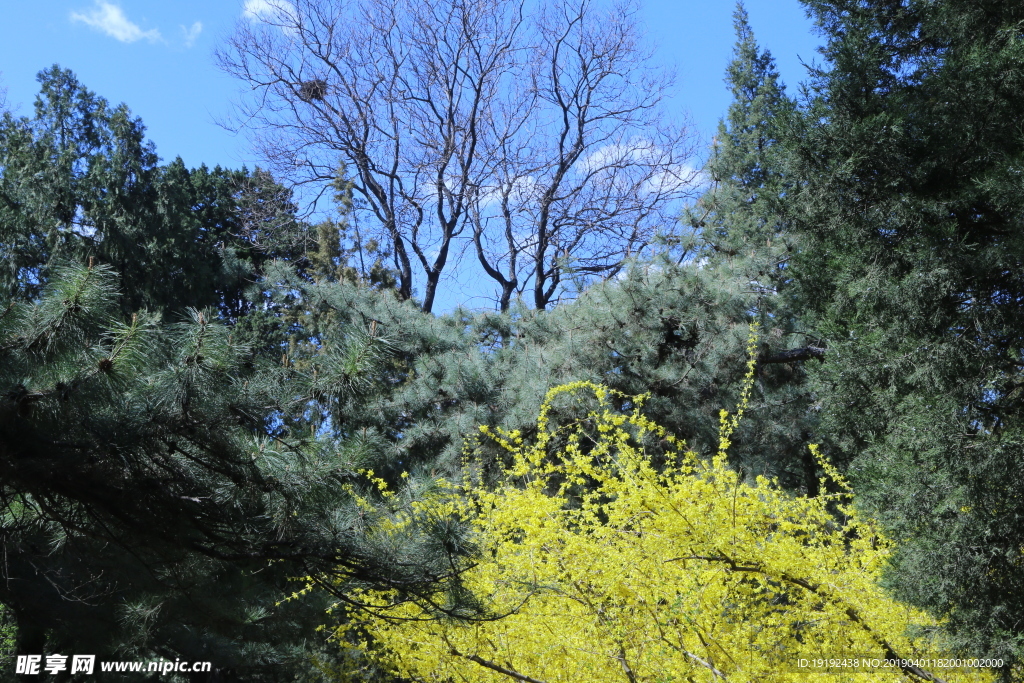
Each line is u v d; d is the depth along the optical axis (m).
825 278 8.70
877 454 7.10
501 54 19.17
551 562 4.65
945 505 6.27
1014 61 7.30
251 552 4.46
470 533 4.96
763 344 10.21
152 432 3.92
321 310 12.45
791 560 4.12
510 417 9.95
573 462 5.09
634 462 4.61
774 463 10.09
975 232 7.66
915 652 4.53
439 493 5.37
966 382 6.93
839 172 8.04
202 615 5.72
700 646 4.26
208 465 4.15
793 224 8.88
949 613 5.75
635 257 10.95
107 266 3.82
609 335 10.55
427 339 11.75
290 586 6.18
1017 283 7.07
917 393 7.23
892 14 8.85
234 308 18.05
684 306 10.39
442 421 10.26
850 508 5.27
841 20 9.02
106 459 3.96
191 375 3.81
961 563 5.91
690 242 11.17
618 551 4.55
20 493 4.20
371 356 4.18
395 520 4.98
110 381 3.76
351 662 5.61
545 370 10.49
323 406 4.21
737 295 10.09
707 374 10.20
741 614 4.20
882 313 7.65
